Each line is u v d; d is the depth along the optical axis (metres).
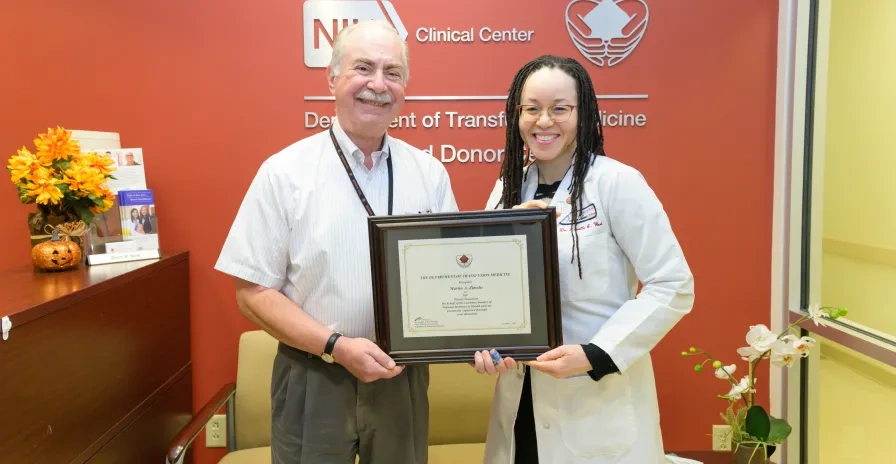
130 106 2.04
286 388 1.33
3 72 2.00
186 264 2.08
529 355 1.19
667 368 2.21
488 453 1.42
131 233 1.86
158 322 1.85
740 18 2.11
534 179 1.42
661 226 1.25
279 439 1.34
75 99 2.03
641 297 1.25
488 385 2.06
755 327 1.63
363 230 1.30
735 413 1.87
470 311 1.21
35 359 1.23
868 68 1.80
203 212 2.09
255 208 1.30
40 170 1.60
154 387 1.82
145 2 2.02
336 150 1.33
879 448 1.82
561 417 1.28
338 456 1.30
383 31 1.30
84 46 2.02
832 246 2.00
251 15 2.04
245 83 2.06
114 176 1.86
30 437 1.21
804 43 2.04
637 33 2.10
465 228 1.20
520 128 1.34
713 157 2.15
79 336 1.40
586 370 1.18
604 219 1.27
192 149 2.07
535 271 1.19
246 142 2.07
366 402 1.29
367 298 1.29
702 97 2.13
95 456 1.48
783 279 2.15
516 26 2.09
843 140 1.93
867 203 1.83
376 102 1.29
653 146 2.13
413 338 1.21
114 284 1.56
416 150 1.48
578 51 2.10
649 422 1.30
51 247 1.62
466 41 2.09
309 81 2.06
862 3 1.83
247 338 2.06
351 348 1.20
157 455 1.85
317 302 1.30
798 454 2.16
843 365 1.96
